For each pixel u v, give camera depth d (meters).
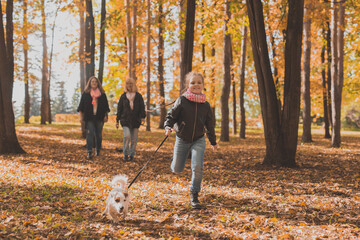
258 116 40.22
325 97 20.86
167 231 3.89
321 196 5.63
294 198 5.43
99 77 13.43
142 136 17.95
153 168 8.46
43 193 5.41
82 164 8.69
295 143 8.82
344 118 42.03
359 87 21.58
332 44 15.24
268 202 5.20
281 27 12.50
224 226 4.09
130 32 12.28
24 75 20.12
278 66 17.27
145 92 23.91
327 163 9.38
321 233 3.76
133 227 4.03
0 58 9.48
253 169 8.48
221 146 14.73
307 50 17.81
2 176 6.46
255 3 8.67
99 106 9.62
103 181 6.74
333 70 15.16
